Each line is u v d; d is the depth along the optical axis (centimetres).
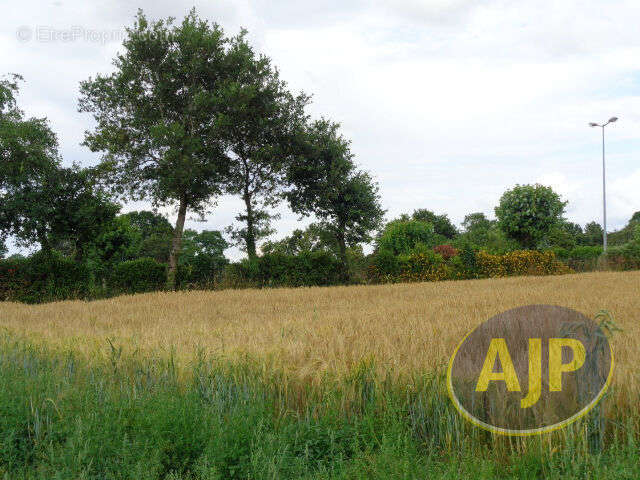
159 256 4447
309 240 3409
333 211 2917
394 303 1247
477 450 386
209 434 397
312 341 643
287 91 2784
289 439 407
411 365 489
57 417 461
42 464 368
